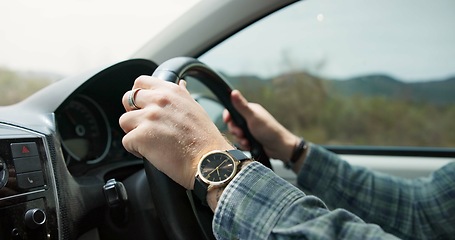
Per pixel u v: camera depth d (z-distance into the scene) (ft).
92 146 2.89
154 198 2.08
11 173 1.94
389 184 3.34
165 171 1.87
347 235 1.61
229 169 1.79
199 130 1.88
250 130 3.29
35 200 2.00
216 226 1.72
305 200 1.68
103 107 3.02
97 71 2.62
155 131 1.83
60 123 2.71
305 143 3.35
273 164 4.43
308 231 1.54
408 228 3.23
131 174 2.77
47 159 2.12
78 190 2.28
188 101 1.95
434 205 3.20
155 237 2.44
